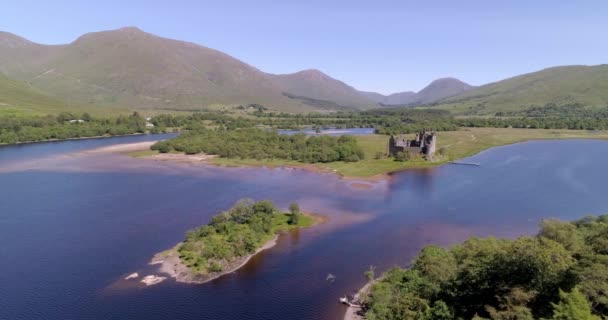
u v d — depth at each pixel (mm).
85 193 145250
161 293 75125
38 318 67312
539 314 47125
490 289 55250
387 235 107375
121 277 80688
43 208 125625
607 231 68500
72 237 101188
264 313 69562
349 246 99250
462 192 153125
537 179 174125
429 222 118375
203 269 83438
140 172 187125
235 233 96500
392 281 70562
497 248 63031
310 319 68000
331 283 80188
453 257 72500
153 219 116000
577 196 145625
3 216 117375
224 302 72688
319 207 133000
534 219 120750
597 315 44906
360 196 147875
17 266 84938
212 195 145500
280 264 88375
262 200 128375
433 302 59719
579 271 49812
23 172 180875
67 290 75750
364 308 70688
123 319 67125
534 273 51969
